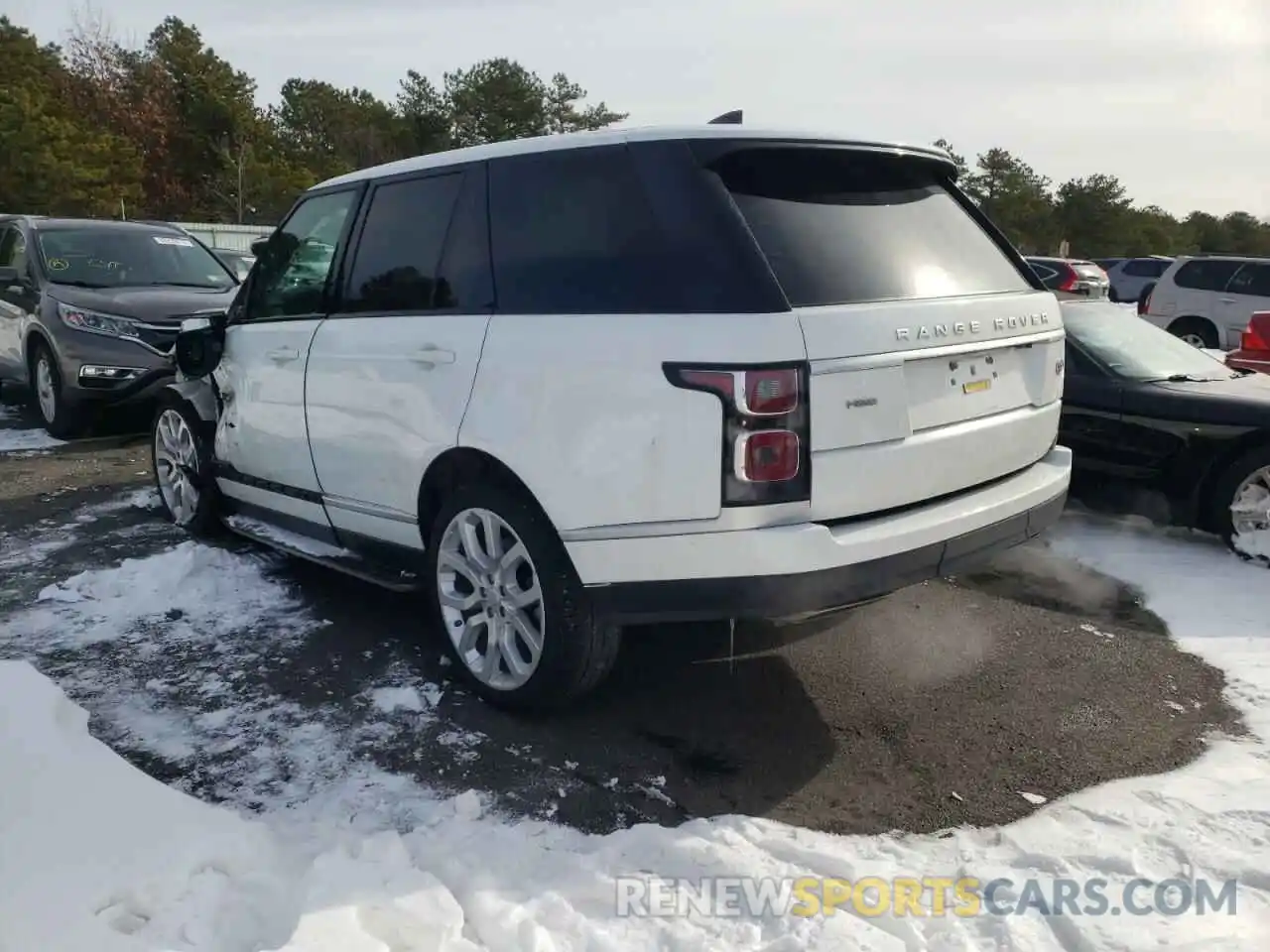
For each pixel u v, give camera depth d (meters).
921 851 2.91
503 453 3.46
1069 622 4.62
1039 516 3.82
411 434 3.84
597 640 3.43
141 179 41.00
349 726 3.62
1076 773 3.34
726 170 3.30
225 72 48.78
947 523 3.35
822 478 3.07
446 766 3.36
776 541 3.01
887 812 3.12
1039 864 2.83
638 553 3.18
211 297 9.05
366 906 2.56
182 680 3.98
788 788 3.25
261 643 4.34
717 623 4.52
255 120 49.41
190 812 2.86
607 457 3.18
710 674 4.05
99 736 3.54
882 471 3.20
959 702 3.84
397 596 4.90
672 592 3.17
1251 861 2.81
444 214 3.91
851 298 3.21
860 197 3.58
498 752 3.45
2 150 32.09
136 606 4.73
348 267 4.32
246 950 2.40
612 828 3.02
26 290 9.05
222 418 5.19
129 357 8.30
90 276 9.14
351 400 4.14
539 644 3.52
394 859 2.76
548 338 3.35
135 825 2.75
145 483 7.12
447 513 3.77
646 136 3.36
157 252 9.71
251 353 4.81
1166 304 17.31
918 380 3.32
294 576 5.14
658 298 3.15
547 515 3.36
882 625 4.58
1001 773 3.35
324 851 2.83
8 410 10.41
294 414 4.52
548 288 3.45
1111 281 28.53
